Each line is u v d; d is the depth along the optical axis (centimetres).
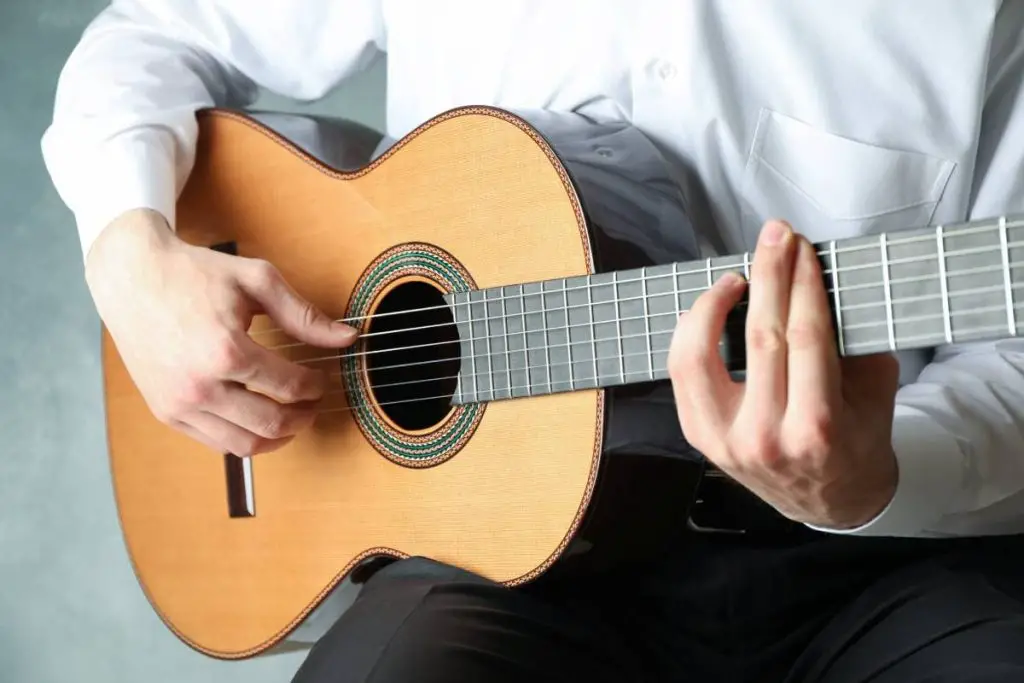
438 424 102
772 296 71
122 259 114
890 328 71
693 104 102
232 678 190
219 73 140
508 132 97
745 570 102
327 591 113
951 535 95
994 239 67
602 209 94
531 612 95
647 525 97
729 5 100
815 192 102
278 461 116
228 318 106
